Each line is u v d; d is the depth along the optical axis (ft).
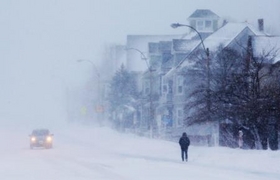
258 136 357.41
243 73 364.79
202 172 231.71
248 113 353.31
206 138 445.78
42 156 345.51
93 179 206.69
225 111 359.87
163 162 290.76
